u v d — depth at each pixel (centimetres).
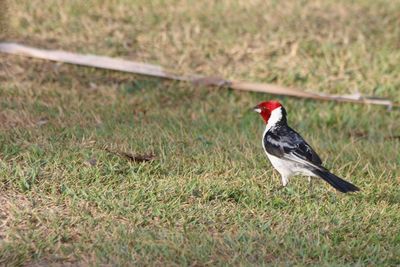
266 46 1909
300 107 1691
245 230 1088
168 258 999
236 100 1703
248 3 2162
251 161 1341
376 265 1020
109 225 1077
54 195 1148
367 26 2066
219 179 1245
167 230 1079
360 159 1389
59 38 1872
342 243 1077
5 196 1138
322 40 1958
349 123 1636
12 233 1043
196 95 1708
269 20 2053
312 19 2081
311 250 1041
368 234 1103
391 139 1566
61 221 1080
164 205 1140
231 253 1025
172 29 1966
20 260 975
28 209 1102
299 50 1895
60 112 1529
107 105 1608
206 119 1586
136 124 1510
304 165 1195
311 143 1485
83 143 1341
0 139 1327
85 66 1756
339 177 1267
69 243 1037
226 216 1130
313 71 1808
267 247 1041
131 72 1752
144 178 1224
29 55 1764
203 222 1109
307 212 1160
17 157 1255
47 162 1243
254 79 1777
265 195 1211
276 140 1231
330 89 1759
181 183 1211
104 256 995
